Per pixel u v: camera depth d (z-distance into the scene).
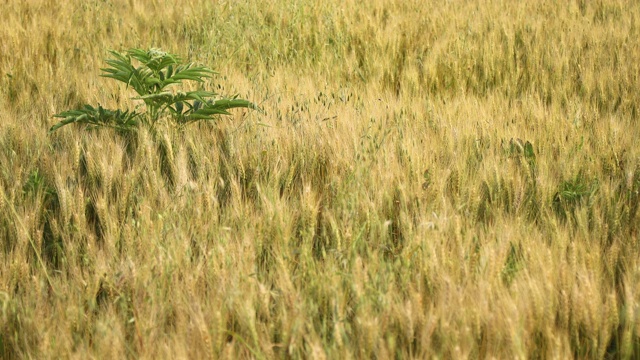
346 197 3.21
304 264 2.72
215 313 2.26
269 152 3.77
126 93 4.95
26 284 2.64
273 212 3.02
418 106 4.79
